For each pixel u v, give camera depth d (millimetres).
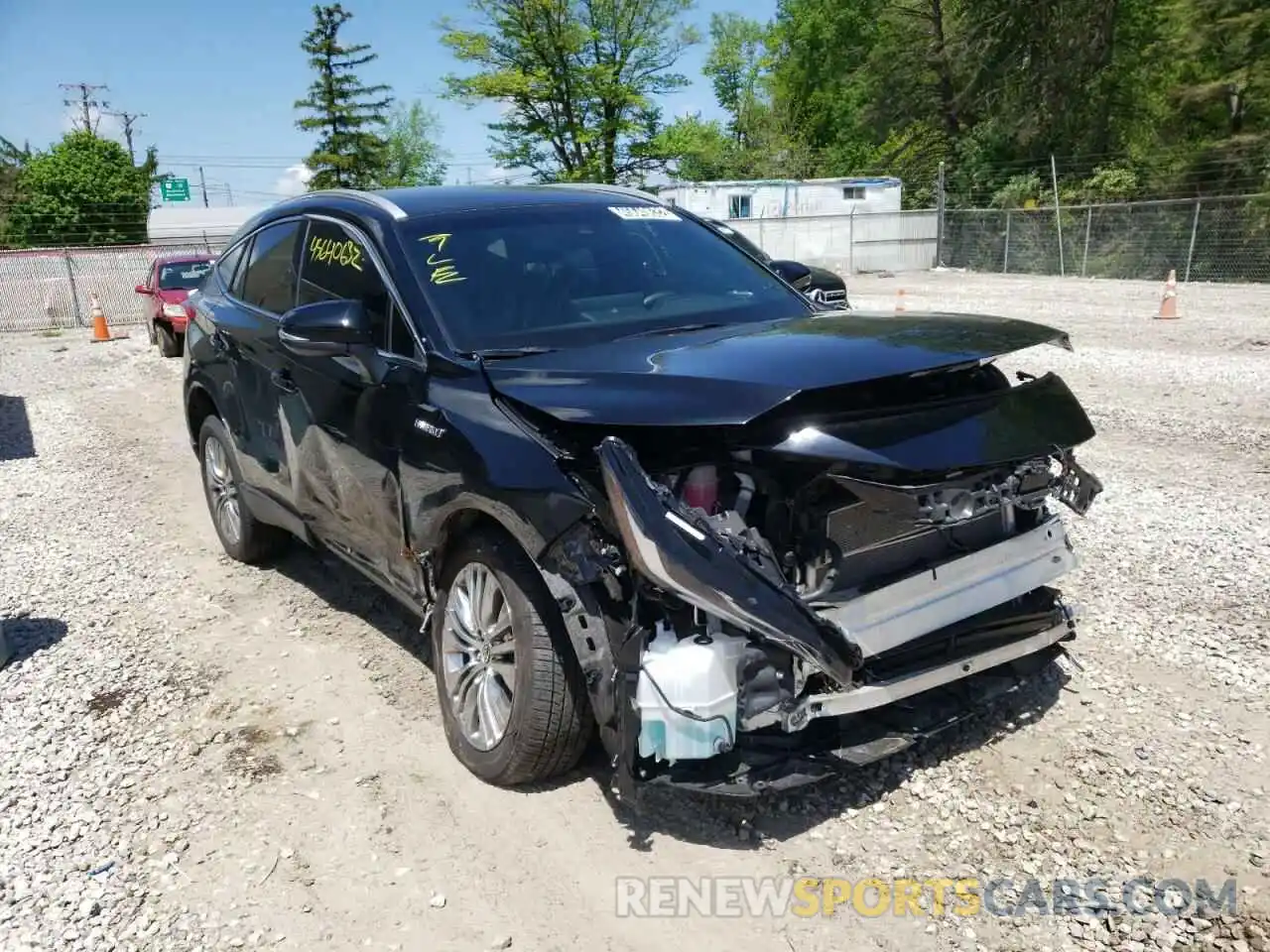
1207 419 8461
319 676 4484
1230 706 3812
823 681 2949
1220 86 30656
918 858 3053
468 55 42375
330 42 50500
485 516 3430
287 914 2951
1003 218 31547
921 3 43250
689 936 2791
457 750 3621
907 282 27891
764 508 3074
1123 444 7781
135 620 5234
